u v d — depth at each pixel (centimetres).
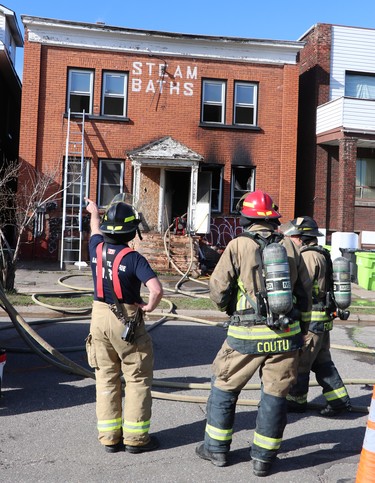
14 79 2111
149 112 1911
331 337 895
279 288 367
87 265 1714
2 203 1806
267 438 375
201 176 1903
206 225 1891
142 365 407
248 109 1983
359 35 2100
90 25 1841
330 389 505
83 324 895
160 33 1880
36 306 987
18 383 575
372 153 2075
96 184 1881
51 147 1852
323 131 1994
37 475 367
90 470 377
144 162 1844
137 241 1714
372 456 332
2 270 1087
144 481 362
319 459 410
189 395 558
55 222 1844
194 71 1934
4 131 2166
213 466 390
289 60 1978
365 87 2120
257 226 400
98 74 1880
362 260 1502
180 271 1595
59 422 467
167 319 955
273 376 379
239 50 1953
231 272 385
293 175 1980
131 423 404
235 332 383
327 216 2069
